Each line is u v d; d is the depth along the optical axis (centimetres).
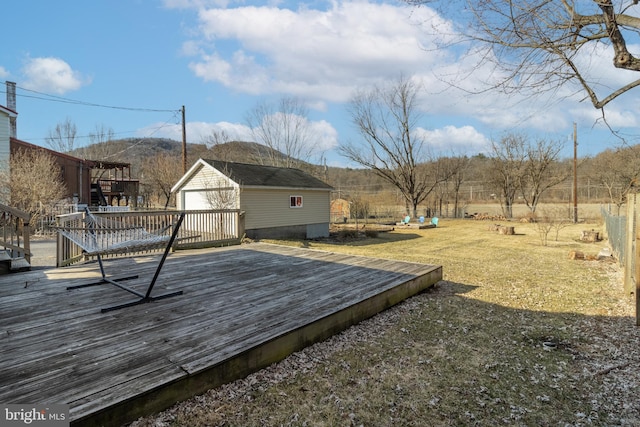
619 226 719
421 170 2431
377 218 2417
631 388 245
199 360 219
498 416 211
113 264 534
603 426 202
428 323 375
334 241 1269
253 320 294
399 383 247
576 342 328
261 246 763
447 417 209
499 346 317
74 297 350
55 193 1381
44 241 1039
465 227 1788
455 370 269
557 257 863
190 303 339
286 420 200
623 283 565
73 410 163
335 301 354
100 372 200
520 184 2136
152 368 207
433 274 521
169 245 334
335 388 237
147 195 3133
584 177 2348
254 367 244
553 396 234
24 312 304
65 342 242
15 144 1609
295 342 279
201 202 1312
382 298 396
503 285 563
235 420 196
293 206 1337
